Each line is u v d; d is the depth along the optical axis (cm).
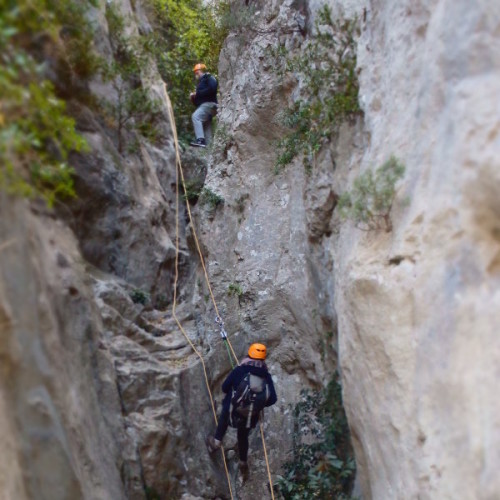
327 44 576
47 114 419
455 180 363
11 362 379
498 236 339
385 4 507
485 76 358
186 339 709
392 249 415
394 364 394
